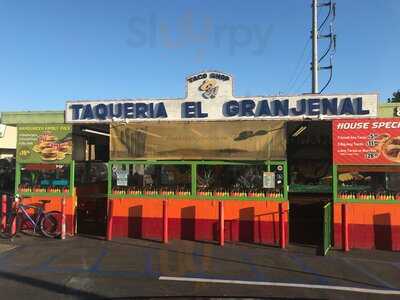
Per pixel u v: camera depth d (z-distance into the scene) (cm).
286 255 1157
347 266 1053
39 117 1440
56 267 1011
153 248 1217
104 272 970
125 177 1383
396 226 1256
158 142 1367
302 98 1310
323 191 1711
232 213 1327
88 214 1564
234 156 1329
